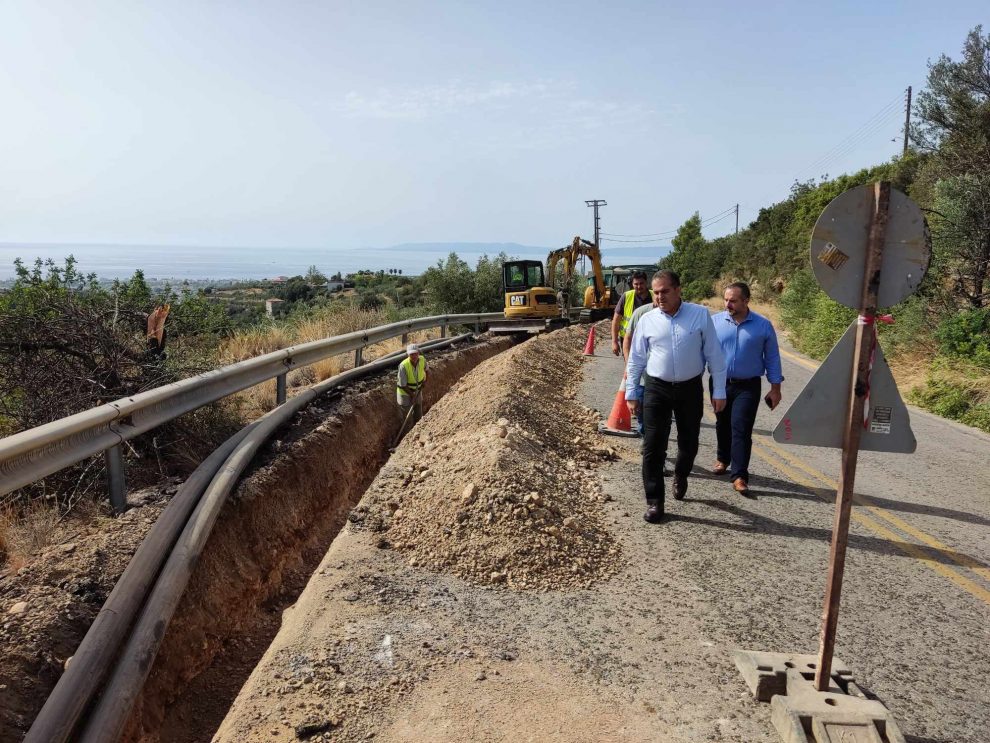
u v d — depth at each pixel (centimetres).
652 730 283
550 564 424
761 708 300
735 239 5412
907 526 530
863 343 270
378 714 288
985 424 943
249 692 300
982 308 1290
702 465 662
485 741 273
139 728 351
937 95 1580
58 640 341
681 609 387
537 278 2252
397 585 398
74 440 427
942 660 346
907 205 263
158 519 448
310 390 848
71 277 674
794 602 399
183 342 743
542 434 674
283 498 589
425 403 1120
